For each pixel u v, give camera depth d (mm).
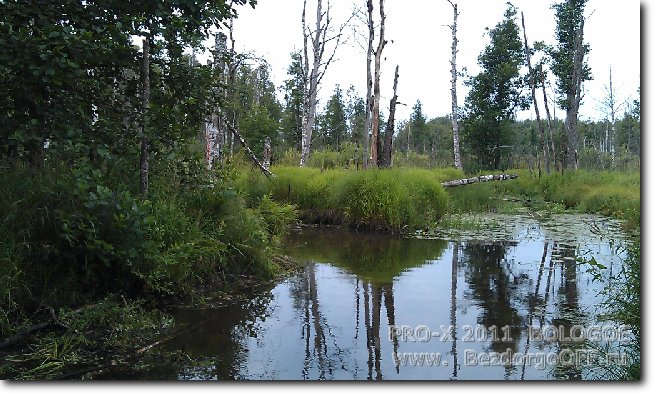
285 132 35469
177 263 5629
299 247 9969
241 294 6312
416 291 6570
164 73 6414
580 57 27828
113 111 5590
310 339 4824
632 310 4324
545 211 16312
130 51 5590
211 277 6402
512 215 15125
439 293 6473
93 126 5117
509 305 5938
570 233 11562
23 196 5066
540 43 31266
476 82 32469
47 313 4715
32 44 4445
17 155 5234
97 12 5270
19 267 4652
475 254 9211
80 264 5094
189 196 6746
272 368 4148
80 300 4996
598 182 19719
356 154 22672
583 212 16125
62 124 4824
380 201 12180
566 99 30781
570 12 29422
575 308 5812
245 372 4059
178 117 5980
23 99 4750
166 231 5723
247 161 13523
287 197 13844
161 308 5531
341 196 12984
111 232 5020
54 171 5445
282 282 7016
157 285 5344
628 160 33031
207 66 6570
